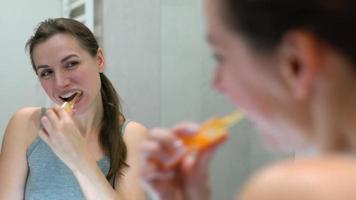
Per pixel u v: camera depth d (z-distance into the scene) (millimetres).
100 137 1379
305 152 359
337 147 331
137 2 1858
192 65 1873
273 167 318
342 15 312
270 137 384
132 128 1423
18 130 1370
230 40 357
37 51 1302
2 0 1908
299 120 345
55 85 1299
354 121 324
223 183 1836
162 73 1877
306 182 287
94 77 1330
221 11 356
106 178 1305
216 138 492
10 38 1924
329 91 324
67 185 1322
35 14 1960
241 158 1795
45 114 1301
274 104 353
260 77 349
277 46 330
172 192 506
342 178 288
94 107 1367
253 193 304
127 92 1843
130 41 1854
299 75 327
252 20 334
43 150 1350
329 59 318
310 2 314
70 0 1952
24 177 1354
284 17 321
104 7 1823
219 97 1730
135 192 1313
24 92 1952
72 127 1216
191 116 1857
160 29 1876
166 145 489
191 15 1876
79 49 1301
